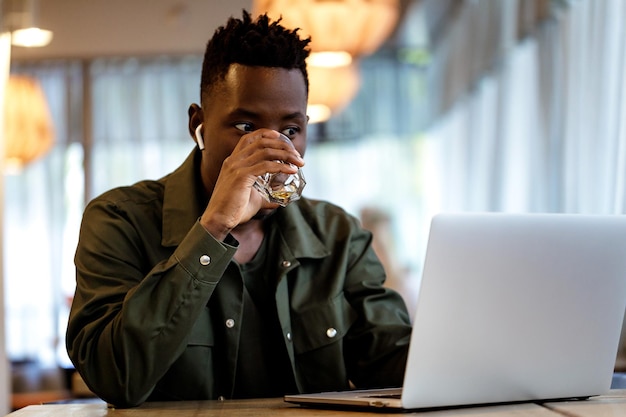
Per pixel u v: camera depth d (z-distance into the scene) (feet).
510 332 4.98
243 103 5.82
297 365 6.46
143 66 32.14
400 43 31.71
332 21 17.15
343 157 33.06
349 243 6.81
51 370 30.14
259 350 6.42
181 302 5.49
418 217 32.91
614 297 5.35
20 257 31.55
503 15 22.04
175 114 32.09
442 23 29.14
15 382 29.71
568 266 5.12
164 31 28.50
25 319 31.35
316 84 24.13
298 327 6.47
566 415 4.66
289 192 5.66
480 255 4.79
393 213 32.91
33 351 31.19
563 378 5.29
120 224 6.20
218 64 5.97
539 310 5.06
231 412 5.03
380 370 6.50
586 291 5.23
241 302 6.28
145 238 6.27
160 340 5.46
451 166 29.32
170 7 25.79
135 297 5.48
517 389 5.14
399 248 32.76
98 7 25.62
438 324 4.72
